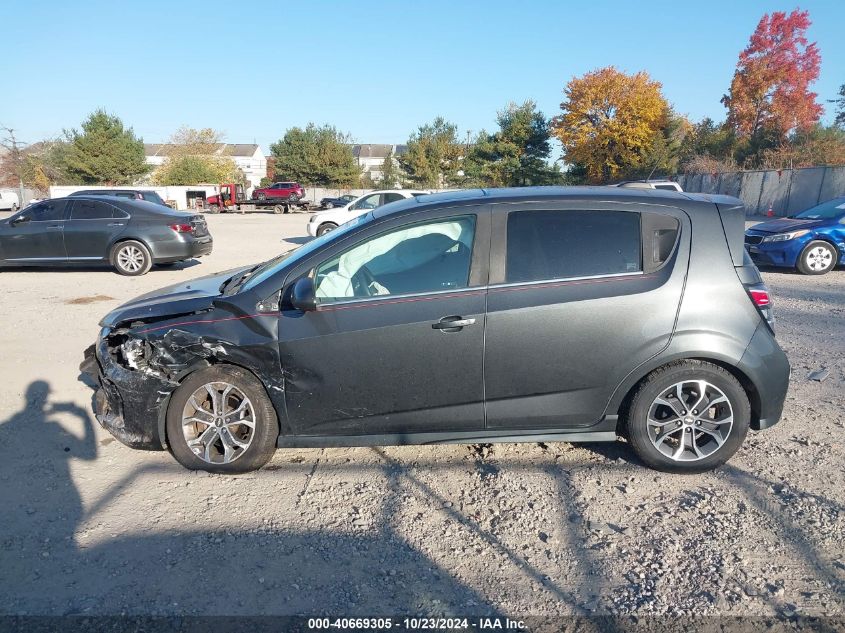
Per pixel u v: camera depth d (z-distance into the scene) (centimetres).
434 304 360
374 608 266
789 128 4297
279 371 364
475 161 5278
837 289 991
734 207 380
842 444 420
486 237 367
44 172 5359
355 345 359
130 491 363
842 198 1208
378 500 354
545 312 357
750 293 367
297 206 4603
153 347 372
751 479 373
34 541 314
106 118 5250
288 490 365
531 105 4938
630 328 359
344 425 372
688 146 4856
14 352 659
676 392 369
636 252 369
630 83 4434
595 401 368
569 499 353
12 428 459
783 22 4212
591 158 4662
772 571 287
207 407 380
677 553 302
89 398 520
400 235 373
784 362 372
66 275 1213
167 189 4328
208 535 319
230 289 409
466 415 369
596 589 277
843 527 320
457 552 305
